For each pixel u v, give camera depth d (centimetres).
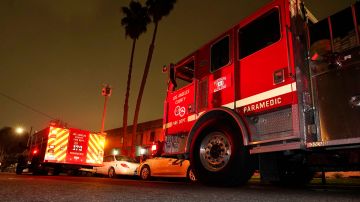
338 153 415
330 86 393
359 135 353
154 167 1242
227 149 493
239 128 479
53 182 484
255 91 475
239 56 528
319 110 398
